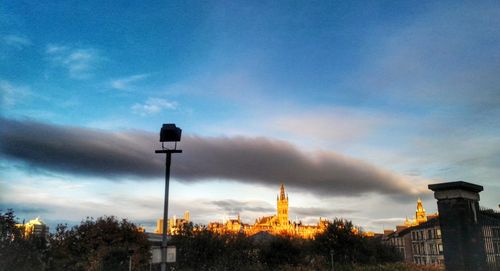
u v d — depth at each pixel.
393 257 43.00
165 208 10.91
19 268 26.56
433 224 68.75
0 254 25.28
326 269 32.31
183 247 34.72
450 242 9.20
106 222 41.53
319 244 38.75
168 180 11.05
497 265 9.16
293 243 36.78
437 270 21.08
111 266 37.19
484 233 9.35
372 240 43.38
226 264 34.72
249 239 39.25
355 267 30.67
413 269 21.98
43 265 31.94
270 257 35.38
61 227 38.53
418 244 71.44
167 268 34.75
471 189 9.65
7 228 26.31
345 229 38.88
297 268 32.81
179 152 11.17
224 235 37.44
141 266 38.19
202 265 34.16
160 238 60.91
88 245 38.91
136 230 43.25
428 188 9.92
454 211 9.25
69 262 37.44
